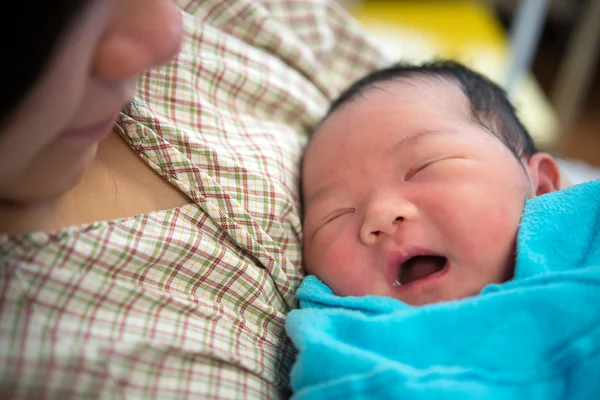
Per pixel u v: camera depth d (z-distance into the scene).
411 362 0.53
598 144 1.94
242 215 0.63
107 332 0.49
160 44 0.42
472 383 0.50
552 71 2.15
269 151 0.74
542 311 0.53
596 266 0.56
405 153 0.70
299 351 0.56
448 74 0.81
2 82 0.34
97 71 0.40
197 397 0.51
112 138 0.62
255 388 0.55
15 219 0.50
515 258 0.64
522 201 0.68
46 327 0.47
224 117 0.73
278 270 0.64
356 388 0.49
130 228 0.55
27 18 0.33
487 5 2.09
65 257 0.49
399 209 0.65
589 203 0.65
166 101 0.69
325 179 0.74
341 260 0.68
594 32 1.66
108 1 0.37
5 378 0.44
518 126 0.82
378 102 0.76
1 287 0.46
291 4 0.97
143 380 0.49
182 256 0.56
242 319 0.59
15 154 0.39
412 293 0.64
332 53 1.05
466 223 0.64
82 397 0.46
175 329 0.53
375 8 1.98
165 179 0.62
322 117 0.86
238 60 0.80
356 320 0.56
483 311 0.53
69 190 0.52
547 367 0.51
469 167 0.67
